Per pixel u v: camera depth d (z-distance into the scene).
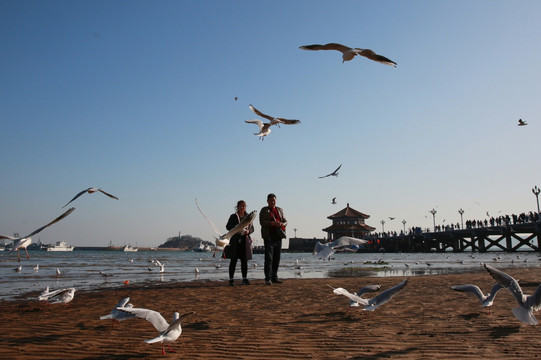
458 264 30.75
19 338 5.89
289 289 11.75
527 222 60.62
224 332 6.24
